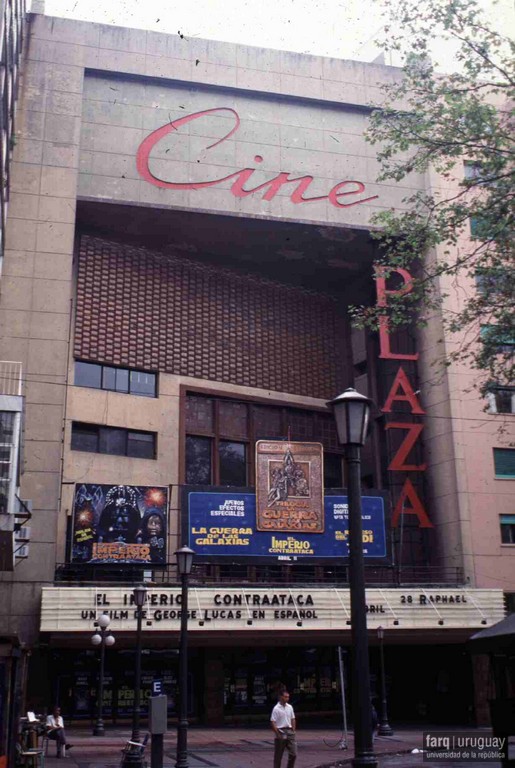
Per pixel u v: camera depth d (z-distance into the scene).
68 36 34.53
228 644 29.38
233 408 36.88
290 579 33.66
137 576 31.55
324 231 36.59
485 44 18.48
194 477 35.06
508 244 18.84
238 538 31.75
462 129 19.14
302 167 36.91
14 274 30.66
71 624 27.36
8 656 14.91
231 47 37.56
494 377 20.20
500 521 34.72
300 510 32.75
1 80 20.75
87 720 29.89
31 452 29.05
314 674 33.84
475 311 20.14
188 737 26.33
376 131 20.62
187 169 35.31
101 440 33.41
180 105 36.19
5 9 19.38
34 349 30.05
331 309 41.38
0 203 22.70
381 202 37.31
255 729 29.53
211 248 37.66
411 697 34.62
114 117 35.16
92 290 34.44
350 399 10.10
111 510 30.39
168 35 36.81
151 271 36.31
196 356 36.28
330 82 38.38
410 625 30.72
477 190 36.25
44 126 32.81
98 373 33.88
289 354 39.06
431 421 36.25
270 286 39.62
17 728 16.05
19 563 27.91
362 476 39.12
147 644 29.38
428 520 34.78
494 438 35.50
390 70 39.44
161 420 34.62
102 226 35.34
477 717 30.81
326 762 19.89
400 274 37.34
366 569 34.78
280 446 33.28
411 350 37.59
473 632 31.45
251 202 35.66
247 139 36.59
